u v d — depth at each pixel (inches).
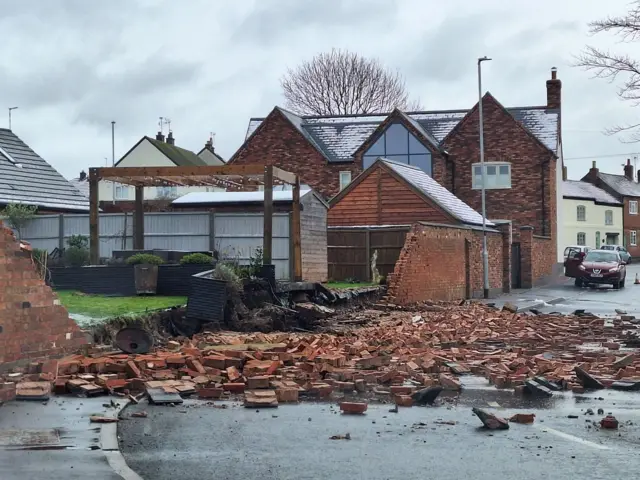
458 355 607.8
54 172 1382.9
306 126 2203.5
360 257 1238.3
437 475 296.5
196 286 698.8
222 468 304.2
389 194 1441.9
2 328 451.8
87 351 522.3
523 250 1739.7
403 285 1090.7
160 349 575.8
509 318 938.7
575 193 3029.0
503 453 328.8
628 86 774.5
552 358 625.0
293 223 950.4
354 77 3041.3
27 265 472.4
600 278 1702.8
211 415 400.5
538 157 2044.8
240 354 527.5
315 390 462.9
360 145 2082.9
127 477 281.6
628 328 863.7
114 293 803.4
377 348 623.8
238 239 1024.2
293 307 816.9
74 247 976.3
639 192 3508.9
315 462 314.0
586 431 371.6
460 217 1406.3
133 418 389.1
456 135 2075.5
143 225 1012.5
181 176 932.6
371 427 377.7
